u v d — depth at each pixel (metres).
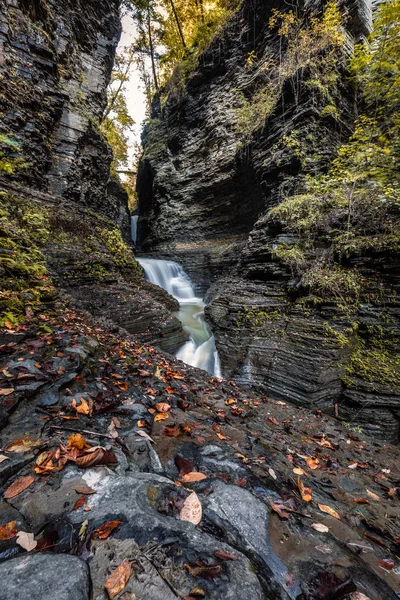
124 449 1.85
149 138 22.73
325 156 8.71
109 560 1.02
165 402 2.85
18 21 8.40
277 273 7.24
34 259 5.30
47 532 1.13
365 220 6.33
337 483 2.44
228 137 14.52
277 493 1.81
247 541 1.29
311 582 1.17
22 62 8.39
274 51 11.87
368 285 5.68
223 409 3.53
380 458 3.47
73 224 8.08
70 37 10.77
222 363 6.52
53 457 1.57
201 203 16.86
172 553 1.07
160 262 15.49
